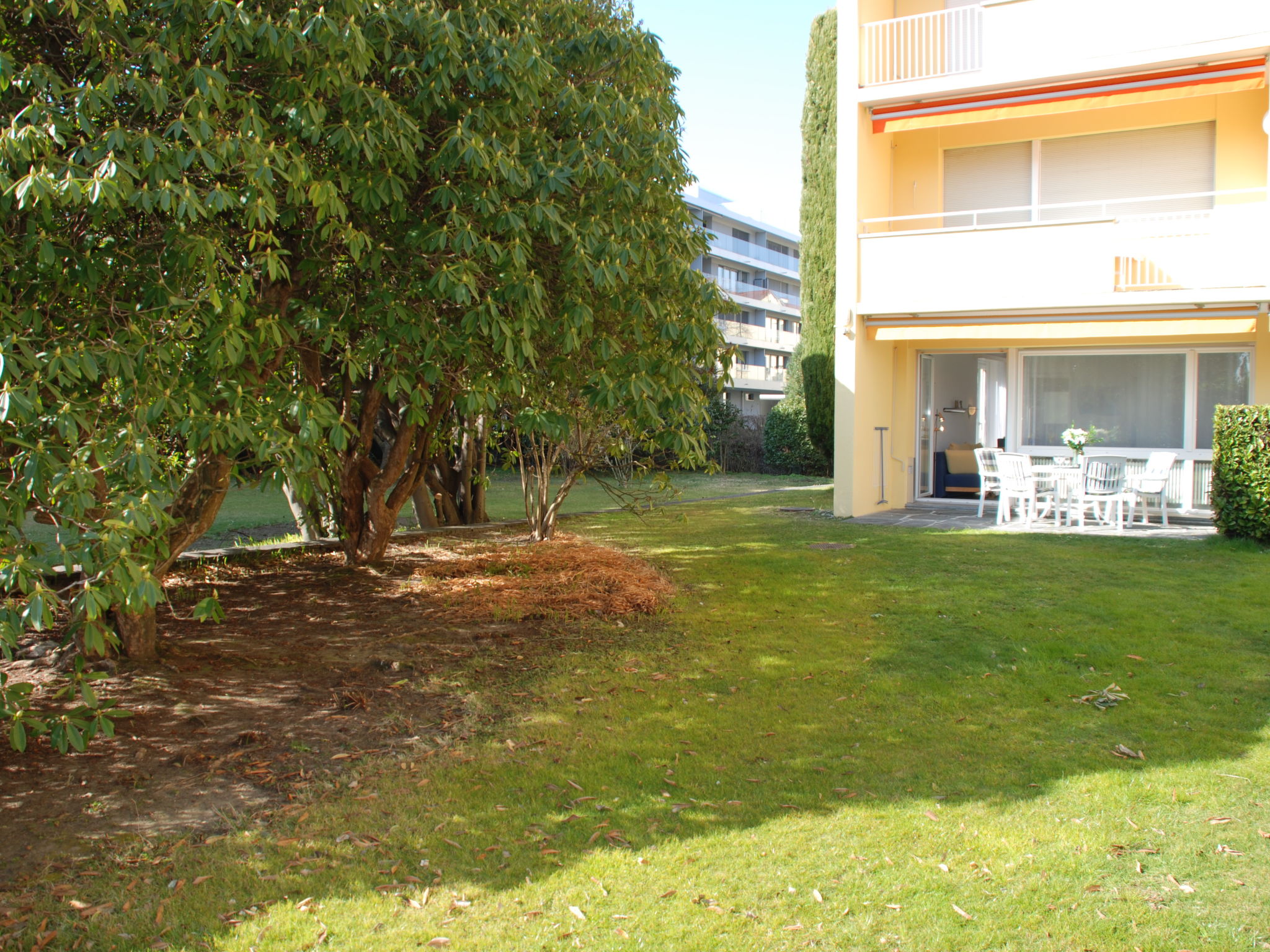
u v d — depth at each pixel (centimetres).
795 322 5888
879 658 604
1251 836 358
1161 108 1289
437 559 992
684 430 730
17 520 359
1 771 424
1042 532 1143
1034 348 1405
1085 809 383
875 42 1356
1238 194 1251
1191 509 1302
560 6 689
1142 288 1178
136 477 389
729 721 493
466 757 446
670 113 759
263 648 637
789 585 843
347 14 509
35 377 357
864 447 1370
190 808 389
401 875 337
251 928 303
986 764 432
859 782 414
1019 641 632
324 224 560
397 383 554
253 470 578
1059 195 1370
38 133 390
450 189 554
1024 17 1241
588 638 668
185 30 472
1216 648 609
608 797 402
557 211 592
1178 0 1148
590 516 1426
